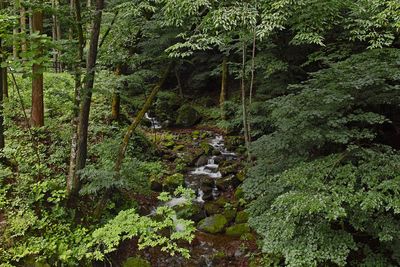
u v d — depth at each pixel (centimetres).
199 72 1688
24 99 937
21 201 603
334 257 453
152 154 991
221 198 809
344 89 531
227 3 568
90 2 797
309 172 512
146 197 784
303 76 991
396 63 537
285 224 491
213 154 1068
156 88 713
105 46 801
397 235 456
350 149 493
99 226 611
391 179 449
